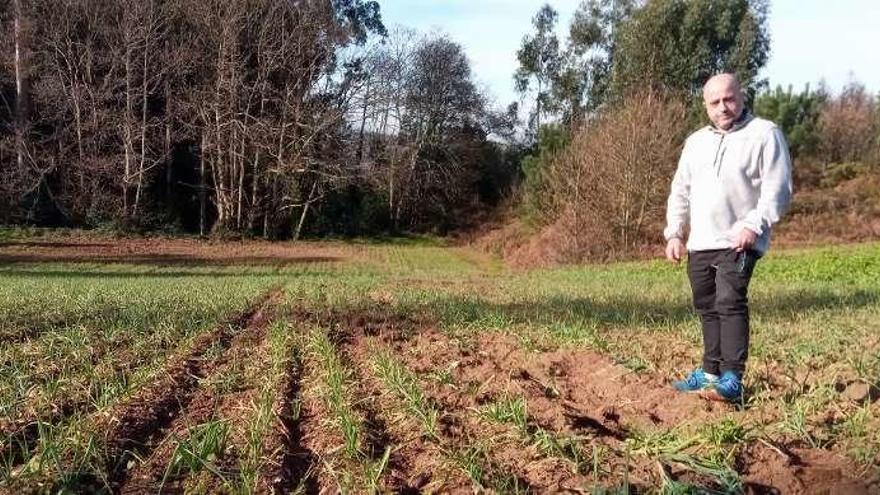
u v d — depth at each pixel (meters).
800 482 3.47
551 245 35.00
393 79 52.38
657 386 5.58
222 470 3.99
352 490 3.67
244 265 32.28
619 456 3.87
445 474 3.79
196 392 5.99
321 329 8.86
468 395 5.38
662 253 32.81
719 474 3.42
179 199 47.19
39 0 42.09
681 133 33.69
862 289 15.63
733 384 4.82
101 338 8.48
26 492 3.67
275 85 46.88
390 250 43.66
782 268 22.25
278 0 46.03
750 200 4.93
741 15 48.03
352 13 57.62
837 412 4.42
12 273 26.00
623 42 48.06
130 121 41.81
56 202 41.19
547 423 4.59
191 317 10.26
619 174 32.91
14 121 41.44
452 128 55.62
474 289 16.56
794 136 42.81
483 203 58.00
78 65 42.91
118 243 39.09
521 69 64.81
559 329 8.55
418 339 8.51
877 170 43.47
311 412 5.34
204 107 43.69
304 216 46.88
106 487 3.73
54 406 5.22
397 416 4.90
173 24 44.72
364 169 48.19
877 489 3.28
